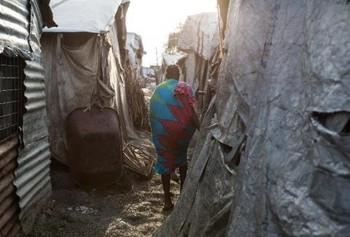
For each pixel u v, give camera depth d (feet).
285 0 5.62
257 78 6.37
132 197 16.38
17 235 11.33
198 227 7.98
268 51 5.88
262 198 5.01
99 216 14.21
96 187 17.07
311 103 4.41
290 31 5.28
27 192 12.10
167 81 14.46
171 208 14.83
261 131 5.44
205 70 31.50
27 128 12.12
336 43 4.18
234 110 7.16
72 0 21.97
